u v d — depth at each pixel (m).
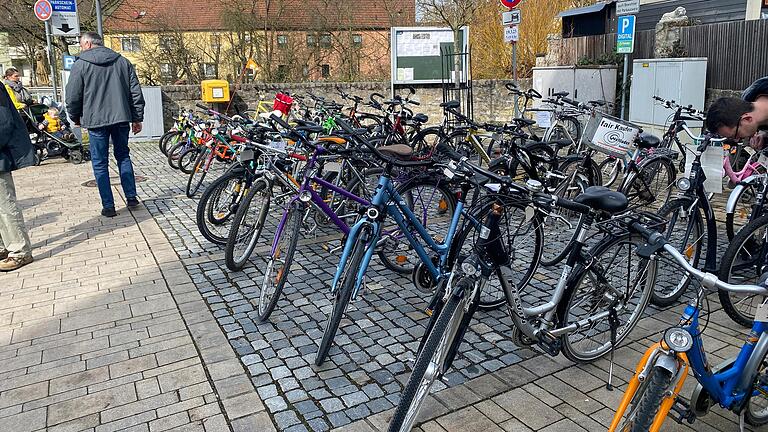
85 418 3.20
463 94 14.73
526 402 3.22
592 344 3.65
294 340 4.01
